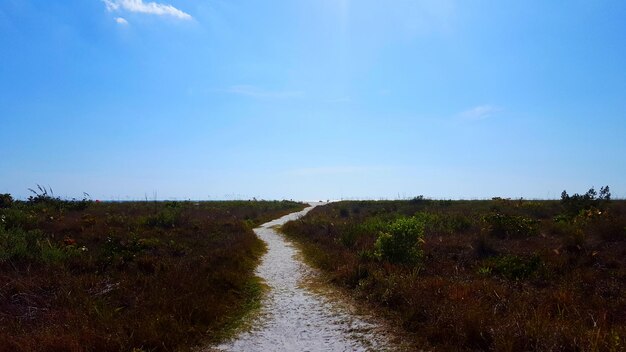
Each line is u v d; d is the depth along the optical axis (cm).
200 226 1945
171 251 1345
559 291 792
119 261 1120
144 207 2912
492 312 662
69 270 1034
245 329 727
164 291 854
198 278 969
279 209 4534
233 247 1427
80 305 770
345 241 1548
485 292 802
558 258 1100
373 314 758
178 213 2220
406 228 1177
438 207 2989
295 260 1415
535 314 612
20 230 1362
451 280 919
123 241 1377
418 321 680
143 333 634
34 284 872
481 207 2709
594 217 1628
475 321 600
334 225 2086
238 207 4166
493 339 552
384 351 590
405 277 930
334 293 938
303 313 805
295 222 2453
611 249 1167
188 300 802
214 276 996
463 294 764
